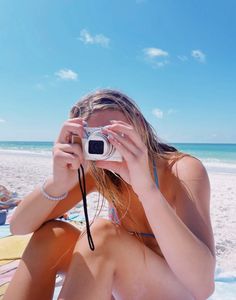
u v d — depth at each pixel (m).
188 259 0.40
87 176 0.62
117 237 0.47
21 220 0.55
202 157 12.03
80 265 0.44
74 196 0.59
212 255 0.42
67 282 0.43
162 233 0.41
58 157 0.50
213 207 2.11
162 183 0.53
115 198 0.57
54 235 0.52
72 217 1.46
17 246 0.96
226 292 0.84
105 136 0.45
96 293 0.42
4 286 0.72
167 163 0.55
